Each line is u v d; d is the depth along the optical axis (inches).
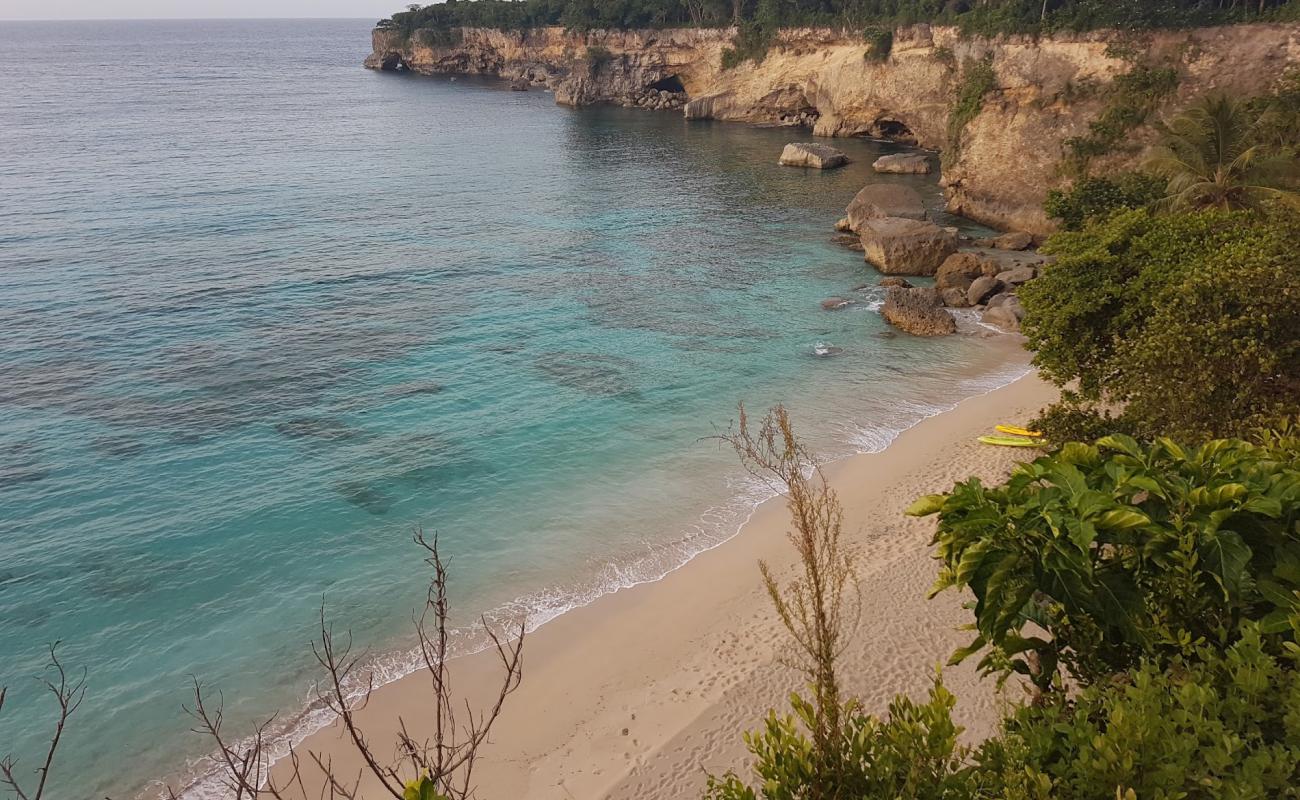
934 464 1061.1
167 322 1588.3
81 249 2052.2
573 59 5949.8
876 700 652.7
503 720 677.3
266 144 3831.2
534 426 1192.2
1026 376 1358.3
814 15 4205.2
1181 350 755.4
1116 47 2268.7
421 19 7436.0
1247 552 290.0
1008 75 2461.9
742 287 1859.0
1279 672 261.0
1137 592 297.7
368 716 686.5
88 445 1123.3
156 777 629.9
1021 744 266.7
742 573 857.5
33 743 658.2
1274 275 749.3
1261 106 1872.5
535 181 3132.4
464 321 1631.4
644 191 2950.3
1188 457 337.7
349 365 1408.7
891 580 805.9
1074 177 2279.8
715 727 648.4
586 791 602.5
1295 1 2245.3
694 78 5103.3
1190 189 1528.1
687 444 1138.7
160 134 4005.9
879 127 3929.6
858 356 1459.2
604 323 1625.2
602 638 769.6
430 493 1018.7
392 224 2437.3
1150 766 238.1
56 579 853.8
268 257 2054.6
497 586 849.5
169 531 938.1
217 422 1197.1
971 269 1846.7
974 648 316.5
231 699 706.2
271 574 868.0
